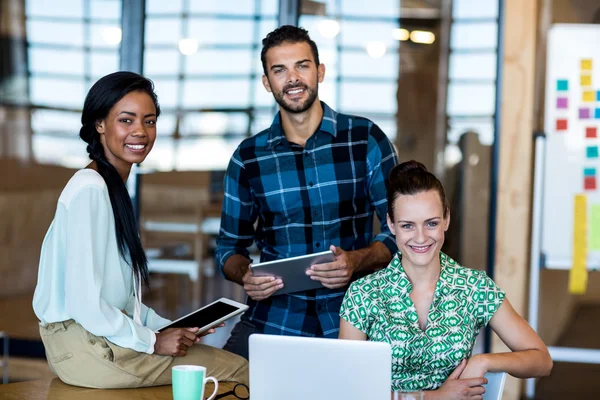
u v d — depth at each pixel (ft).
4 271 19.98
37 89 19.38
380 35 16.33
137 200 16.06
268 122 16.26
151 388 7.63
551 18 14.79
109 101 7.91
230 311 8.07
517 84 14.69
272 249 10.12
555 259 14.56
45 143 19.71
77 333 7.57
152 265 17.04
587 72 14.48
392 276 7.57
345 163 9.91
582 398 14.82
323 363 5.73
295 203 9.95
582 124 14.48
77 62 18.90
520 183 14.71
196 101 16.35
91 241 7.48
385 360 5.60
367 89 16.43
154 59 16.21
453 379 6.88
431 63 16.19
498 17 15.44
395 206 7.31
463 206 15.85
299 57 9.39
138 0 15.78
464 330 7.37
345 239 9.98
